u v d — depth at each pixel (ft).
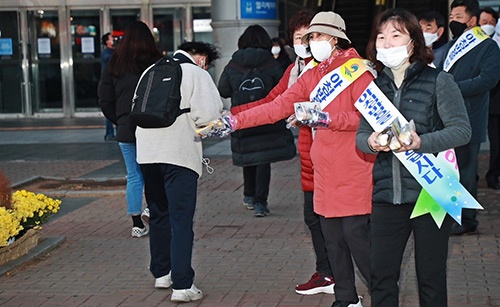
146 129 20.01
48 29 68.95
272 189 34.94
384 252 15.05
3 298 20.74
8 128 62.34
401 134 13.69
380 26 14.73
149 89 19.62
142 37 25.43
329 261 18.42
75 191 35.37
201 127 18.04
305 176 19.83
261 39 29.71
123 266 23.62
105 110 26.12
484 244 24.85
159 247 21.15
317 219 20.02
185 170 19.90
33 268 23.54
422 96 14.71
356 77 16.99
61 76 69.36
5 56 69.26
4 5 68.49
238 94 29.50
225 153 45.73
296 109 16.24
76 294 20.98
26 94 69.41
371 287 15.39
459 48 25.26
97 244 26.30
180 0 67.82
